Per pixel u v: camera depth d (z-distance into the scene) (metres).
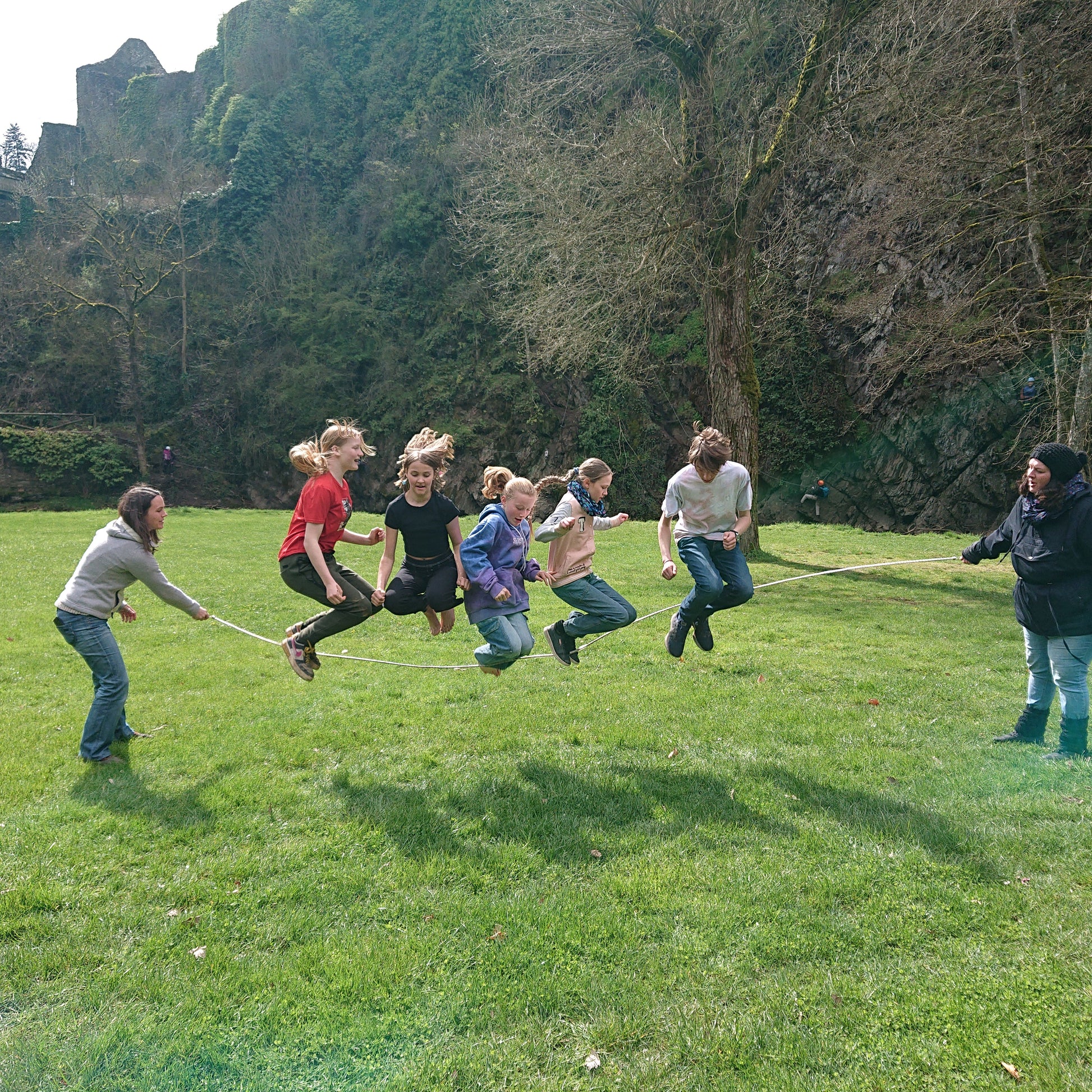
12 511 41.78
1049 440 22.55
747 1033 2.91
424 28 55.31
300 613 11.55
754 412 18.11
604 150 18.02
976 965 3.28
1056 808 4.66
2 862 4.09
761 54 19.36
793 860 4.14
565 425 42.03
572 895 3.81
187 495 46.16
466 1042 2.88
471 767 5.54
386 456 46.19
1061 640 5.45
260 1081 2.72
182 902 3.79
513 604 5.62
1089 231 21.02
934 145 17.08
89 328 48.53
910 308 30.16
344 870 4.06
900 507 33.78
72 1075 2.72
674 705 6.99
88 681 7.80
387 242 50.41
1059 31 17.98
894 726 6.39
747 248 17.69
